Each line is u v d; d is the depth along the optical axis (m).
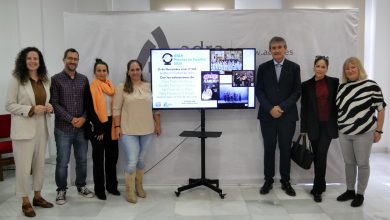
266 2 5.50
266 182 3.54
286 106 3.26
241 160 3.79
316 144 3.35
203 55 3.43
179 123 3.76
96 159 3.34
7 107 2.90
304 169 3.58
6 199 3.51
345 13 3.66
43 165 3.15
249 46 3.66
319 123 3.26
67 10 5.33
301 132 3.38
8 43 4.73
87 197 3.47
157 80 3.45
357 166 3.28
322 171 3.34
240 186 3.77
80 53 3.68
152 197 3.47
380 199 3.33
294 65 3.36
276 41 3.29
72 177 3.86
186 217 2.95
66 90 3.16
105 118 3.31
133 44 3.67
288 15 3.64
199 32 3.65
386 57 5.27
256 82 3.52
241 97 3.48
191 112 3.75
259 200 3.34
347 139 3.15
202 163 3.55
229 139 3.77
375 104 3.00
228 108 3.49
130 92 3.22
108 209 3.15
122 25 3.66
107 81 3.39
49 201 3.39
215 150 3.78
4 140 4.58
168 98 3.47
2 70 4.70
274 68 3.38
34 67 2.92
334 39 3.67
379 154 5.32
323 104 3.24
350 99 3.07
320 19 3.65
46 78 3.07
